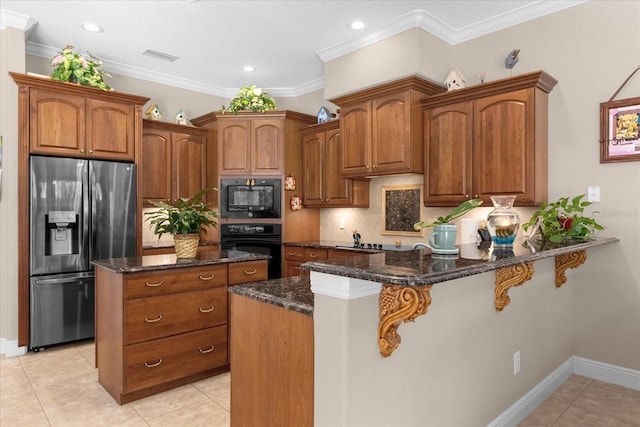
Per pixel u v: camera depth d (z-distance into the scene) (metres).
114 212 3.84
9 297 3.39
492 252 1.83
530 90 2.89
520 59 3.26
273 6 3.25
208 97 5.35
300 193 4.92
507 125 3.00
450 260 1.56
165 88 4.98
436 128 3.43
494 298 2.15
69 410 2.44
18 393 2.67
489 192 3.09
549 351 2.73
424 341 1.70
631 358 2.80
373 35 3.70
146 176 4.50
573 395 2.68
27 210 3.42
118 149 3.92
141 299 2.55
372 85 3.76
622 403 2.56
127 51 4.17
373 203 4.50
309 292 1.79
